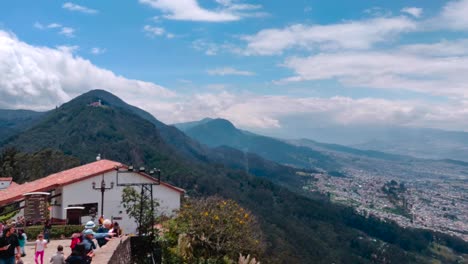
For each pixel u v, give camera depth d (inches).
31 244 669.3
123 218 962.7
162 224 781.9
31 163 2167.8
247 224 828.0
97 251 468.8
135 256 636.1
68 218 911.7
